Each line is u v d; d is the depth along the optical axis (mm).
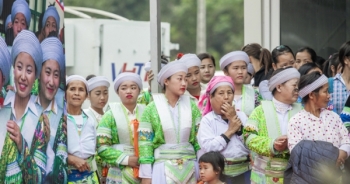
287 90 12688
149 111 13102
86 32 28203
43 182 10945
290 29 20312
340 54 13859
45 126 11008
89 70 28172
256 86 16641
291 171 11922
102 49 28406
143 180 13031
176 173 12875
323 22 20438
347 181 12688
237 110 13703
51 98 11164
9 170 10148
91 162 13281
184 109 13172
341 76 13938
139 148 13102
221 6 65375
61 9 11406
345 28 20406
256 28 20391
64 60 11469
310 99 12219
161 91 14023
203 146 13055
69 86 13227
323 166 11477
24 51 10422
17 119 10320
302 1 20344
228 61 14344
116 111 14008
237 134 13156
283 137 12305
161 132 13016
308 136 12117
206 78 16438
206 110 13547
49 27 11062
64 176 11523
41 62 10875
